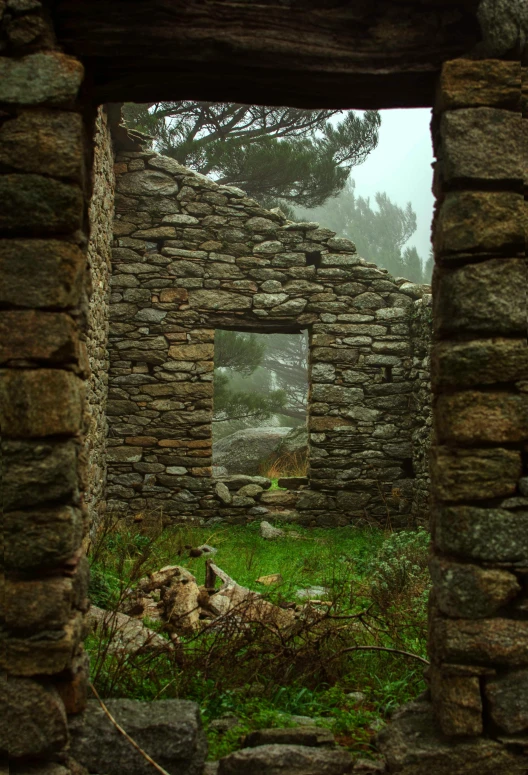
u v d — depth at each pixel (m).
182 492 9.19
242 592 5.24
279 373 22.91
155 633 4.32
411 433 9.52
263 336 22.28
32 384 2.88
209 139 13.53
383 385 9.57
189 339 9.33
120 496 9.12
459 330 3.03
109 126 8.66
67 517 2.88
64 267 2.92
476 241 3.01
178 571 5.50
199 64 3.17
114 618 4.43
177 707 3.09
